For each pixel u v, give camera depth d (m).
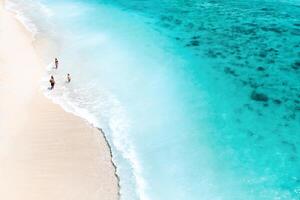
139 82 33.59
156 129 27.83
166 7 51.47
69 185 22.34
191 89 32.25
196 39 41.09
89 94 32.09
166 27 44.56
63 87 32.88
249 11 48.91
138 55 37.94
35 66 35.66
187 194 22.38
